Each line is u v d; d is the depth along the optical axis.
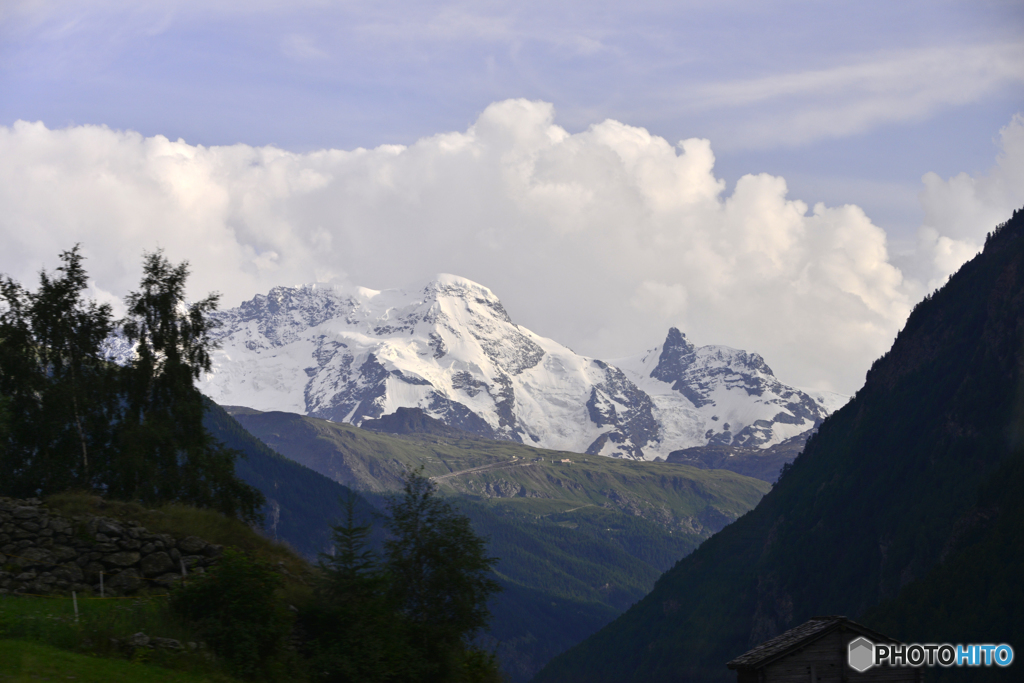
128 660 36.41
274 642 41.56
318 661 42.66
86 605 42.09
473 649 55.00
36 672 31.86
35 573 45.38
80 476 78.19
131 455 75.38
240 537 53.81
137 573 47.28
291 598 47.09
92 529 47.88
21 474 76.56
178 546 49.66
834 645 46.31
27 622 37.62
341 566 48.72
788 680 45.25
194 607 41.31
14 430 77.25
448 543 57.06
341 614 46.06
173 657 37.41
